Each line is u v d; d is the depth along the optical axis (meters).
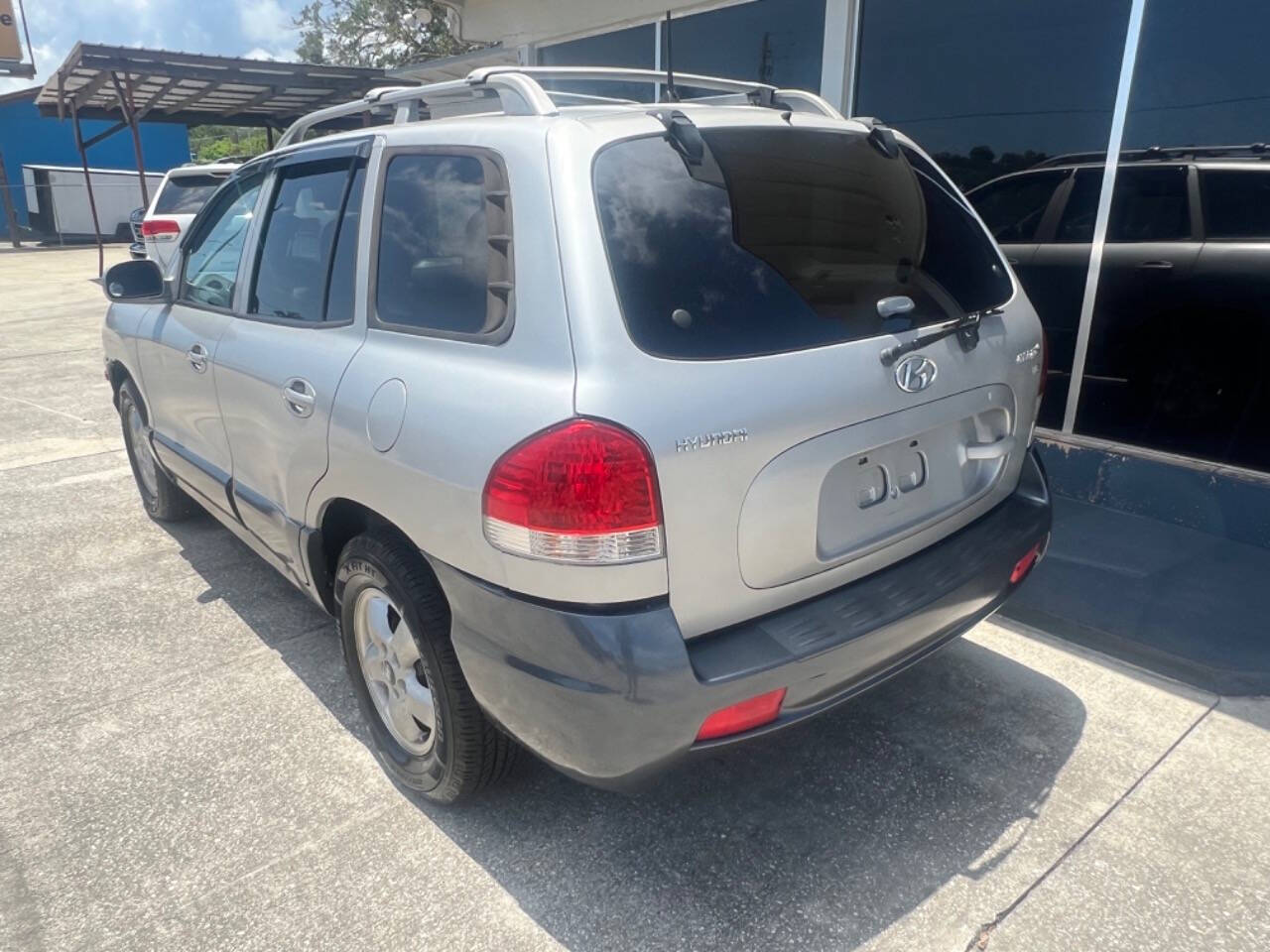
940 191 2.81
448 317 2.31
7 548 4.59
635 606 1.96
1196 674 3.21
